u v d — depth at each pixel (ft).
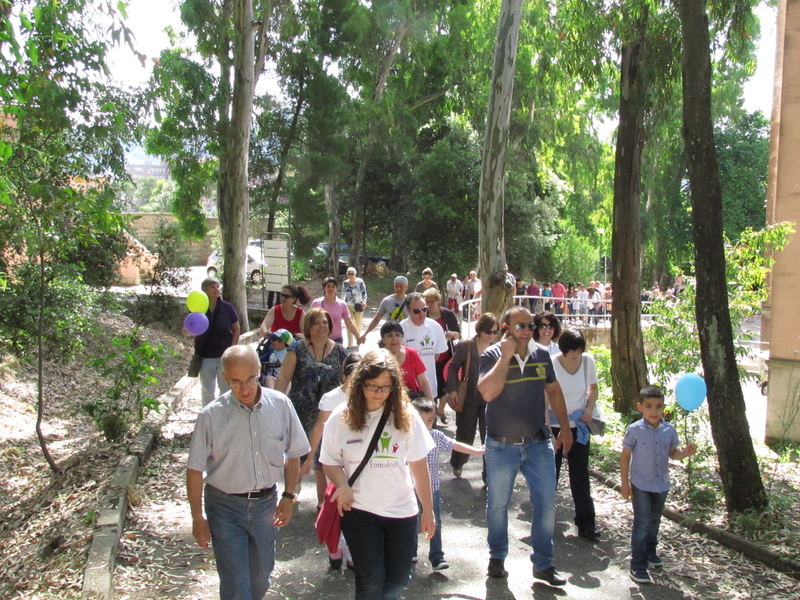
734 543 20.44
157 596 16.42
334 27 95.35
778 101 38.32
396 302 36.04
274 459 13.83
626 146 36.99
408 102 120.67
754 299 33.99
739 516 21.44
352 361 17.28
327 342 21.76
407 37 108.17
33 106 24.38
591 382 21.44
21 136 24.79
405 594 17.03
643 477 18.35
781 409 33.71
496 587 17.57
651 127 36.63
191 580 17.26
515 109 103.71
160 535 19.98
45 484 25.26
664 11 34.30
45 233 27.25
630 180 37.11
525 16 75.97
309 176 93.91
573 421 21.26
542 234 120.98
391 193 124.06
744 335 35.19
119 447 27.20
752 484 21.90
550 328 22.49
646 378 38.27
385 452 13.32
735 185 136.56
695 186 22.45
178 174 82.69
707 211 22.33
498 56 43.14
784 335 33.58
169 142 78.18
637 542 18.24
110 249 58.08
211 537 13.71
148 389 42.65
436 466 18.17
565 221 143.74
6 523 21.91
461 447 17.89
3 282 26.61
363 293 53.62
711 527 21.31
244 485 13.46
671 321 32.07
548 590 17.49
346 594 16.98
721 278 22.33
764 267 33.83
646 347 45.06
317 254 125.29
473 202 112.16
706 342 22.39
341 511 13.12
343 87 96.94
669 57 34.86
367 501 13.30
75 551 18.19
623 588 17.80
